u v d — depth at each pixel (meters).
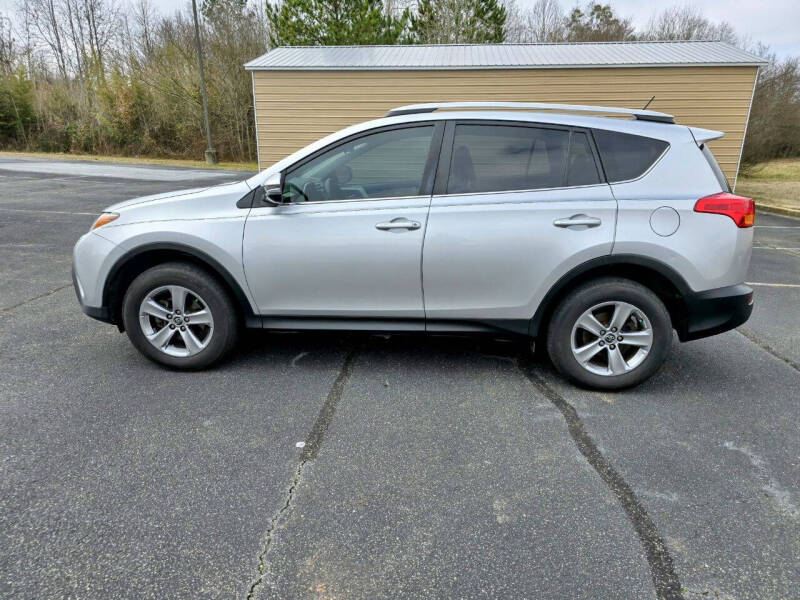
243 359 3.65
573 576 1.81
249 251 3.18
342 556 1.90
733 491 2.29
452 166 3.11
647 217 2.93
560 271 3.02
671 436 2.73
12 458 2.44
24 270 5.88
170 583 1.76
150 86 28.47
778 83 21.09
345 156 3.20
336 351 3.81
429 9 21.17
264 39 27.38
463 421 2.86
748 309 3.04
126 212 3.33
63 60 36.72
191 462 2.45
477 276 3.09
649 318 3.06
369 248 3.11
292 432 2.72
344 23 20.12
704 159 3.01
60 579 1.76
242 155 28.12
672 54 11.18
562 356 3.18
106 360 3.58
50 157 26.66
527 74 10.84
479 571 1.83
